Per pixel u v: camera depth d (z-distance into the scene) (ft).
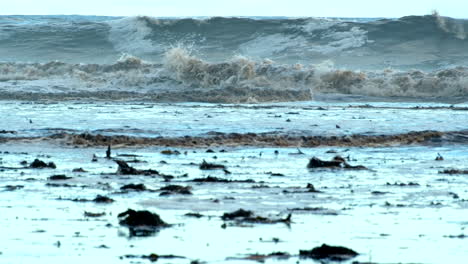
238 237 151.94
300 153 305.94
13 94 576.20
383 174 251.19
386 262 133.90
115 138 325.21
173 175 240.53
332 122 396.16
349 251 139.64
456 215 179.42
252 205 188.34
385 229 162.50
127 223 163.43
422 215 179.32
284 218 172.76
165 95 601.21
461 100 612.29
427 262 134.21
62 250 139.64
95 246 143.13
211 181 226.38
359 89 653.71
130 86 638.94
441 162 286.05
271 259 134.82
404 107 526.16
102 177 232.12
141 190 208.44
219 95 608.19
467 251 142.82
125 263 130.82
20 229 157.17
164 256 135.44
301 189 214.90
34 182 220.43
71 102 550.36
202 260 133.28
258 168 261.03
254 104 570.05
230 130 356.18
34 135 334.65
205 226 162.09
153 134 343.26
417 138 345.10
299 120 405.80
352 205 191.42
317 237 153.69
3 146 310.45
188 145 320.50
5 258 132.98
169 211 178.40
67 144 318.04
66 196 197.06
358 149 323.78
